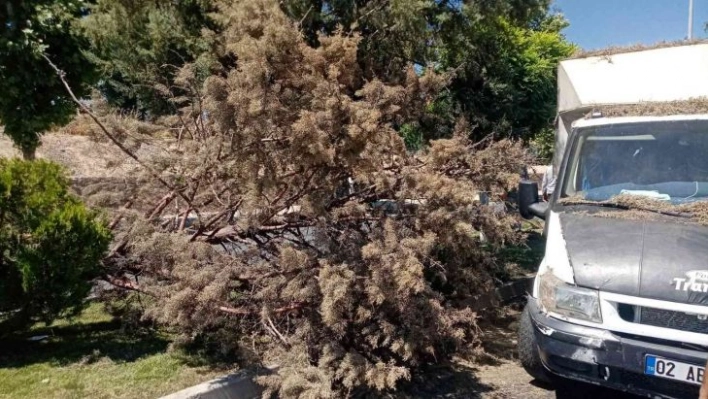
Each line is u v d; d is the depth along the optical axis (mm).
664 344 3463
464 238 4828
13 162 4422
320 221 4680
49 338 4867
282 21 4324
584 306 3707
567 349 3732
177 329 4762
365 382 4156
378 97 4828
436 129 7578
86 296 4574
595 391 4457
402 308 4156
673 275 3551
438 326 4430
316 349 4277
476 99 9664
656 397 3500
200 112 4980
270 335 4480
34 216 4164
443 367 5016
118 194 5102
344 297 3990
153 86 6148
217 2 6383
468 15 8484
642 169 4828
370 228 4848
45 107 8188
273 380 3934
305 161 4203
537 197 5445
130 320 5004
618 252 3857
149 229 4676
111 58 8812
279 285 4461
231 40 4559
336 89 4160
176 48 8609
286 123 4137
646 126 5105
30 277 4027
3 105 7934
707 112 5129
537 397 4461
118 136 5027
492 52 9602
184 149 4926
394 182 4953
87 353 4531
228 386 4059
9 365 4219
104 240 4469
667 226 4082
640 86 6422
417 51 8539
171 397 3791
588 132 5301
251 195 4371
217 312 4426
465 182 5133
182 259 4371
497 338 5816
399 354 4289
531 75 10641
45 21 7793
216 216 5086
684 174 4664
